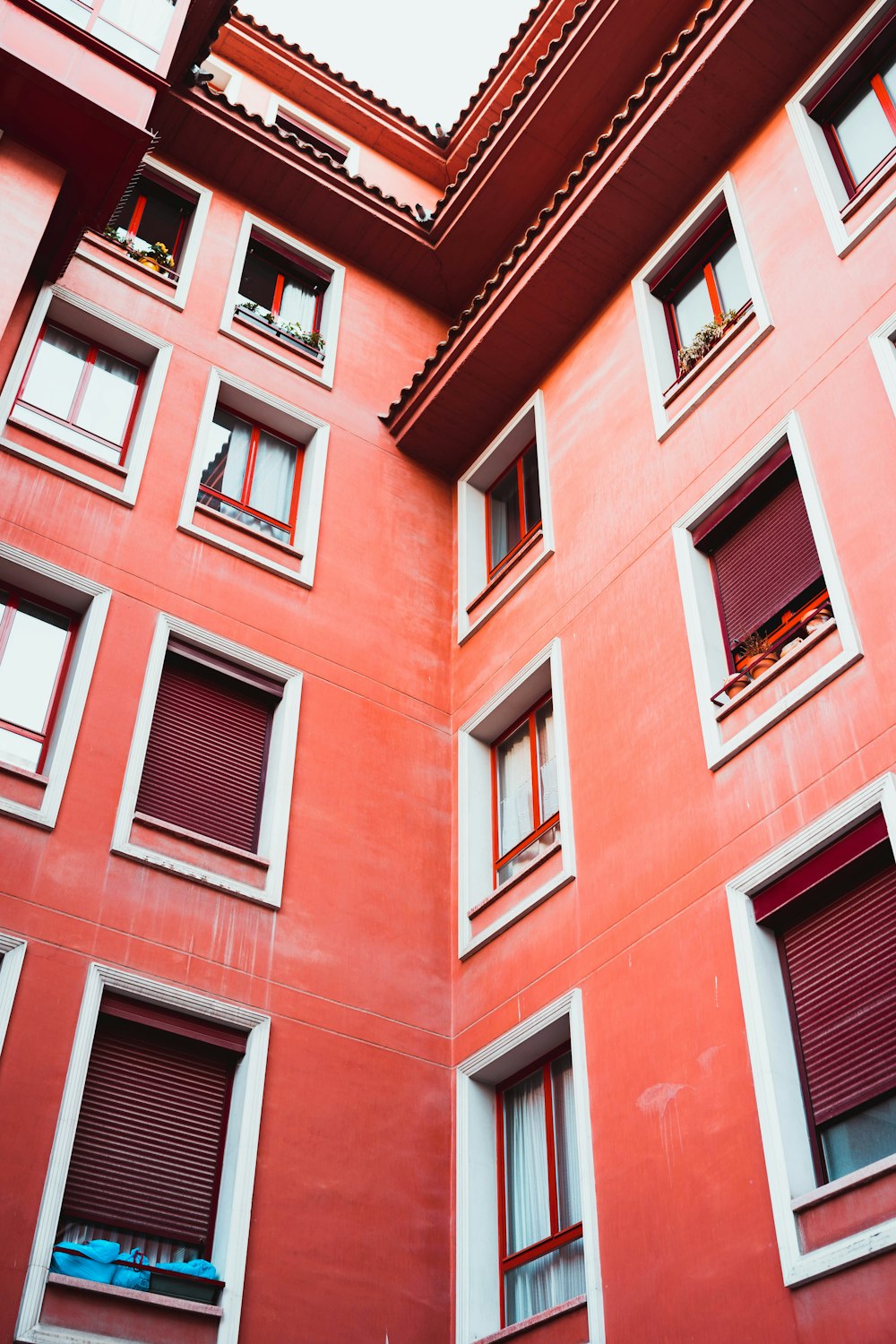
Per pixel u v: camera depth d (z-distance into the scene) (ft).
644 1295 28.73
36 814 35.32
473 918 41.68
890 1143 26.25
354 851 41.47
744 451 38.60
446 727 47.03
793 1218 26.21
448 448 55.01
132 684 39.65
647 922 33.94
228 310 52.49
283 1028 36.47
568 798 39.22
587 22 51.98
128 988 34.27
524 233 58.90
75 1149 32.17
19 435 42.88
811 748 31.37
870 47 42.01
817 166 41.11
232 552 45.21
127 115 42.16
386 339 58.29
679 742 35.78
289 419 51.70
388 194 67.21
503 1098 38.19
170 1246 32.37
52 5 43.04
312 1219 33.81
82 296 48.26
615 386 47.09
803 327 38.42
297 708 43.19
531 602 45.98
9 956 32.86
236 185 57.41
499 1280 35.04
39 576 40.22
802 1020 29.14
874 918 28.66
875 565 31.81
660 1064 31.35
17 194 40.47
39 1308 28.50
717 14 44.24
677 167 46.93
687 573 38.40
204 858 38.17
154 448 45.96
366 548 49.85
